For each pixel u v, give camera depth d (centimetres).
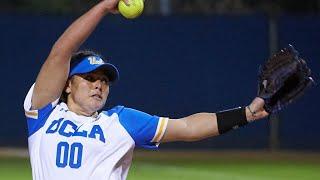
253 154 6538
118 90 6900
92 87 1409
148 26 6906
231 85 6950
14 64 6831
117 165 1391
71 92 1423
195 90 6956
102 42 6856
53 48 1401
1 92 6838
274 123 6900
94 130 1380
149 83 6931
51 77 1405
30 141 1429
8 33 6831
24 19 6831
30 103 1424
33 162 1412
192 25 6931
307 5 7988
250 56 6938
